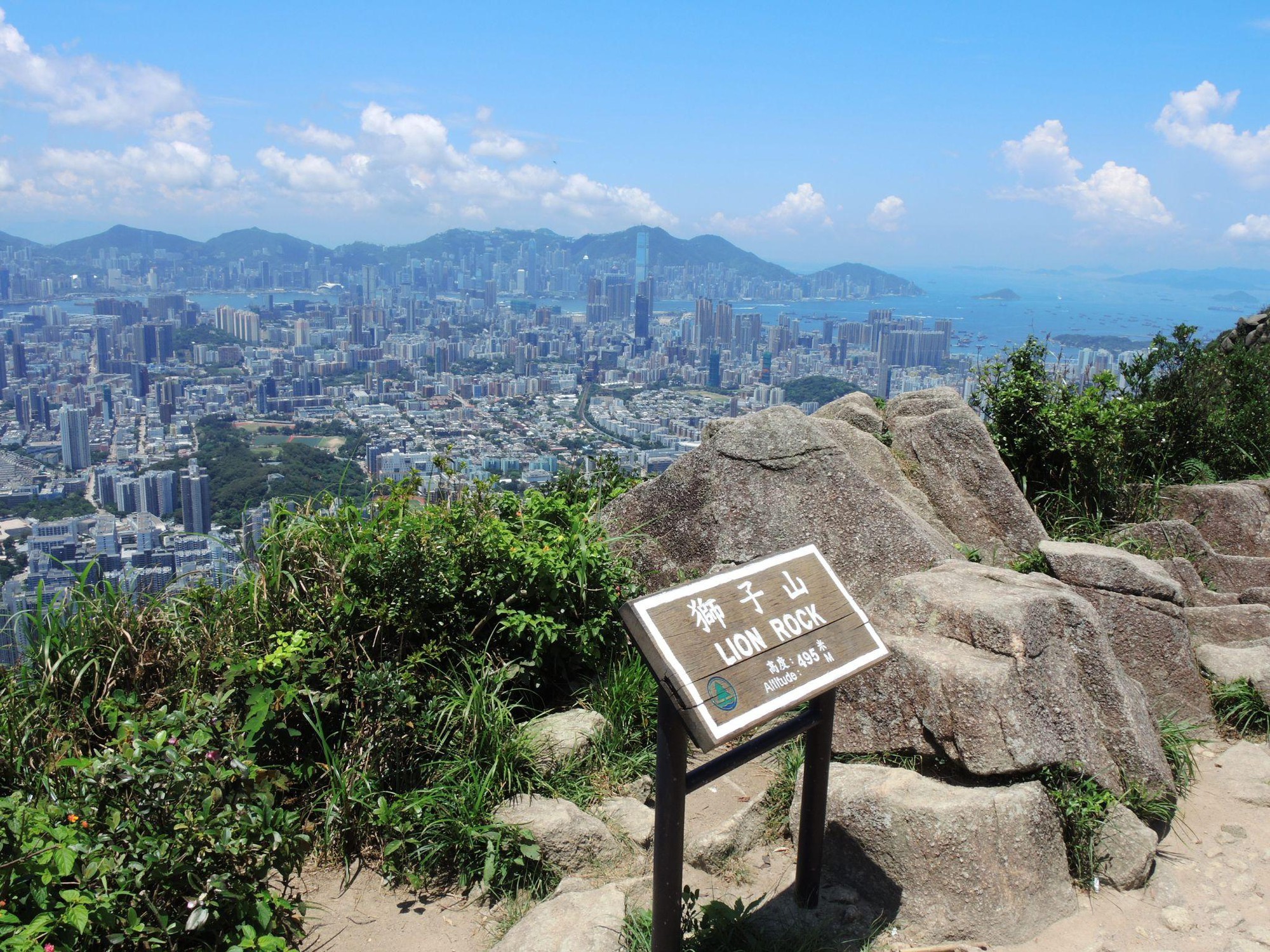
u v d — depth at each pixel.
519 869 3.19
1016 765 3.10
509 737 3.59
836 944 2.75
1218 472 7.46
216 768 2.69
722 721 2.29
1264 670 4.34
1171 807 3.41
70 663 3.49
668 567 4.95
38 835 2.46
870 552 4.54
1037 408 6.12
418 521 4.20
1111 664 3.53
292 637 3.62
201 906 2.44
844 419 5.89
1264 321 10.30
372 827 3.34
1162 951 2.76
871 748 3.43
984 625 3.39
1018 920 2.81
